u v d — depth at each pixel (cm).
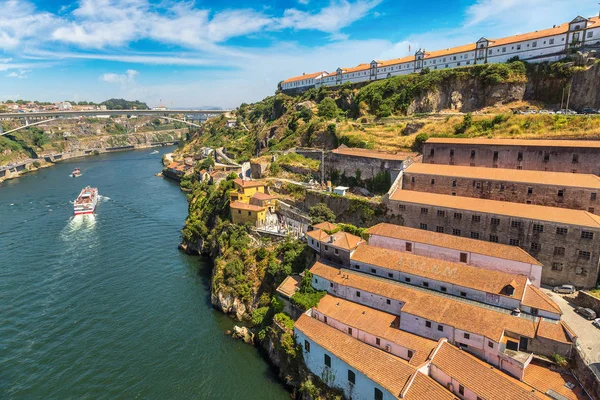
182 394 5428
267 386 5616
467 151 7681
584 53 9512
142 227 11925
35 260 9544
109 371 5822
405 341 4900
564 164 6631
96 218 12812
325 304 5891
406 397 4084
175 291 8081
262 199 8994
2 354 6172
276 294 6575
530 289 4969
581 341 4372
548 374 4212
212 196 11206
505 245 5666
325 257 6738
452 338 4725
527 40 10706
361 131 11062
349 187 9206
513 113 9019
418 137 9400
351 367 4678
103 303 7606
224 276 7644
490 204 6350
